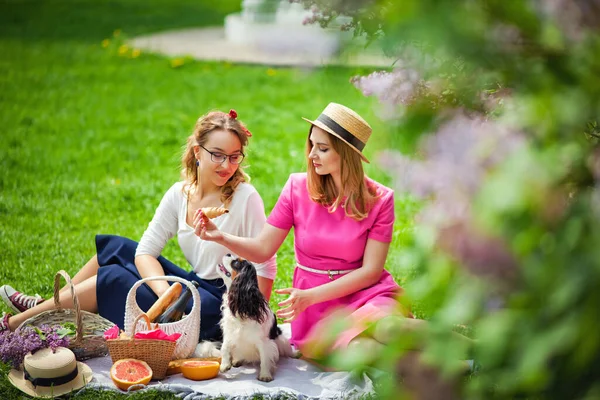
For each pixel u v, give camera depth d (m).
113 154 9.69
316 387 3.94
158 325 4.08
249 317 4.00
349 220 4.24
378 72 2.46
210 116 4.47
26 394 3.77
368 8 1.71
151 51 16.62
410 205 7.66
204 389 3.86
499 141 1.34
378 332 3.54
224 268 4.14
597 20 1.32
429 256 1.40
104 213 7.65
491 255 1.30
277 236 4.41
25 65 14.71
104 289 4.41
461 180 1.32
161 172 9.09
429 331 1.46
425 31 1.30
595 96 1.35
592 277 1.26
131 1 24.31
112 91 13.05
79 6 22.69
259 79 14.20
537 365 1.30
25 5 22.31
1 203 7.67
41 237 6.85
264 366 4.01
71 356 3.86
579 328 1.27
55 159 9.30
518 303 1.34
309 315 4.31
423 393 1.49
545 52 1.40
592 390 1.41
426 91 1.66
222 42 18.02
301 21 1.91
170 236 4.69
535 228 1.29
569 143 1.38
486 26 1.35
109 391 3.79
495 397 1.55
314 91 13.43
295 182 4.43
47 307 4.44
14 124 10.72
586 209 1.33
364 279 4.16
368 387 3.74
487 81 1.69
